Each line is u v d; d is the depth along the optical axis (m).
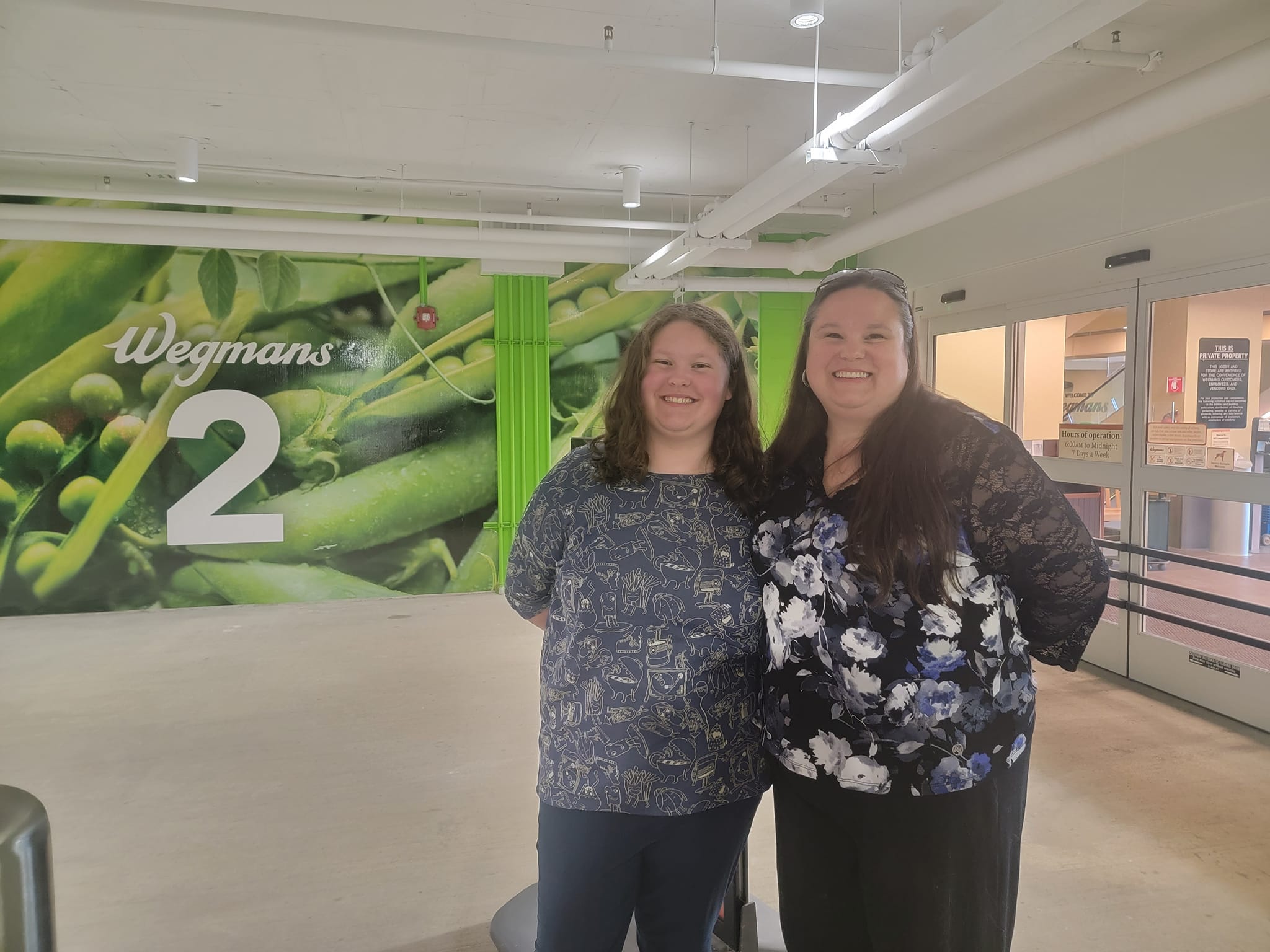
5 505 5.96
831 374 1.37
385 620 5.88
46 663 4.81
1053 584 1.32
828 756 1.33
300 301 6.37
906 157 3.15
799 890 1.40
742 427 1.52
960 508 1.29
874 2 3.19
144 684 4.40
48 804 3.02
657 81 3.89
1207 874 2.52
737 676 1.46
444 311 6.67
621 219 6.51
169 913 2.35
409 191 5.72
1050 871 2.53
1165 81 3.89
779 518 1.43
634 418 1.47
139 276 6.07
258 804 3.02
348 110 4.21
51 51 3.53
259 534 6.38
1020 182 3.83
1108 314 4.48
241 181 5.44
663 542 1.42
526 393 6.84
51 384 5.97
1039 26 2.12
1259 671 3.70
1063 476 4.86
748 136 4.63
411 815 2.93
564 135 4.61
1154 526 4.26
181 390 6.18
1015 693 1.32
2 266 5.85
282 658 4.91
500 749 3.51
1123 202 4.29
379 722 3.84
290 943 2.21
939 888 1.26
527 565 1.57
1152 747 3.50
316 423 6.45
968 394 5.67
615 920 1.45
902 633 1.27
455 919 2.32
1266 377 3.64
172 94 3.99
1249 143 3.62
